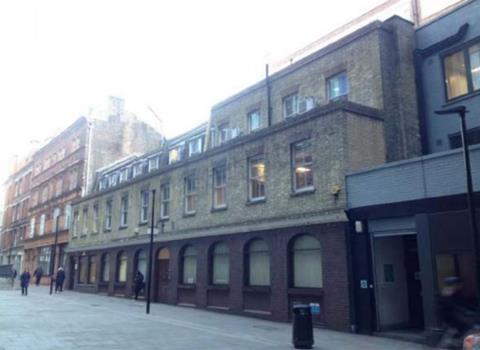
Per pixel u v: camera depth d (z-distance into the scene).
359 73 16.91
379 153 15.43
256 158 18.70
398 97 16.27
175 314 18.58
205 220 21.12
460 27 15.63
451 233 11.58
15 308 19.98
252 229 17.92
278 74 20.47
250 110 21.78
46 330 13.45
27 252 51.22
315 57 18.77
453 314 10.91
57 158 46.88
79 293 32.03
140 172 31.03
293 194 16.25
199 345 11.18
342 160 14.56
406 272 14.52
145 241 26.03
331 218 14.59
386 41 16.66
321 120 15.55
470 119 15.05
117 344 11.20
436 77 16.39
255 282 17.97
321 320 14.62
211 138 24.19
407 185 12.73
